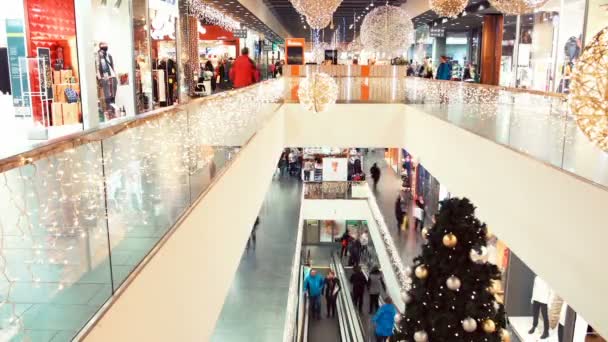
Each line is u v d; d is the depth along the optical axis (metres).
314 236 19.80
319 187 16.58
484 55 17.72
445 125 8.88
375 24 11.90
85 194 2.67
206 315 4.09
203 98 4.92
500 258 8.77
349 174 18.16
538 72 10.06
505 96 7.30
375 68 13.06
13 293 2.29
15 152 1.86
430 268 3.66
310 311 13.29
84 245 2.63
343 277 16.08
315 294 13.09
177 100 9.79
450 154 8.55
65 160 2.49
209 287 4.21
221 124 5.48
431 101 10.86
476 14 16.91
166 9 9.17
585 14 8.16
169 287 3.15
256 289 9.16
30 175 2.36
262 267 10.28
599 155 4.74
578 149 4.94
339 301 14.35
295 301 10.36
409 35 12.02
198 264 3.87
